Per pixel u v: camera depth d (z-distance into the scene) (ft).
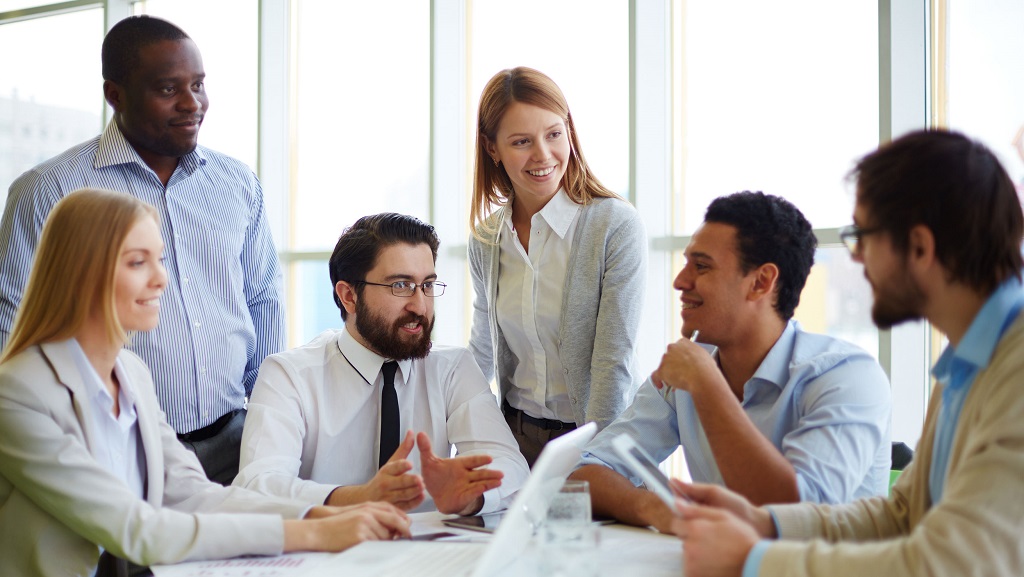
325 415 7.16
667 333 12.57
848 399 5.62
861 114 11.00
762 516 4.61
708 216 5.84
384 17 14.90
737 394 6.10
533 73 7.72
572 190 7.95
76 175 8.11
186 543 4.93
